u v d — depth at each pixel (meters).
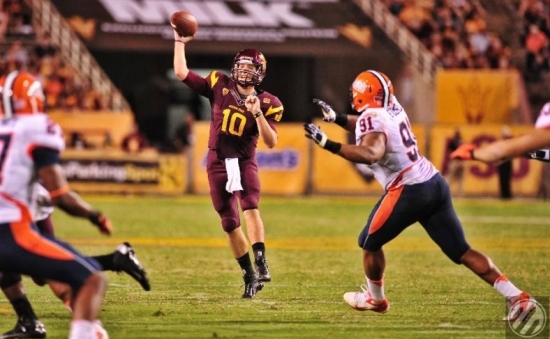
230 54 93.81
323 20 89.00
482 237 49.16
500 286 24.55
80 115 78.44
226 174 28.91
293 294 30.30
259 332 24.03
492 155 20.00
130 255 20.08
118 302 28.36
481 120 82.00
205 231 50.66
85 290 18.78
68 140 77.50
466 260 24.62
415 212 24.19
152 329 24.28
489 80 81.88
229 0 88.56
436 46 90.12
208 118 101.06
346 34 88.81
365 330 24.39
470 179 75.75
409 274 35.34
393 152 23.89
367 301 26.09
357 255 41.41
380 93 24.12
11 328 24.47
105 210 62.03
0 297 29.06
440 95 82.25
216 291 30.75
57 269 18.77
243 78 28.70
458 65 89.94
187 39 29.20
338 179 76.31
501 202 73.06
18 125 19.00
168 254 40.84
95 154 74.81
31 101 19.33
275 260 39.41
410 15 90.25
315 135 22.61
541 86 91.12
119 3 87.44
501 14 93.00
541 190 76.00
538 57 91.81
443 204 24.47
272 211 63.28
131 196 74.31
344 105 97.31
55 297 29.17
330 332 24.11
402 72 93.38
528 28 92.56
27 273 18.97
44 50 84.75
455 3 91.56
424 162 24.45
